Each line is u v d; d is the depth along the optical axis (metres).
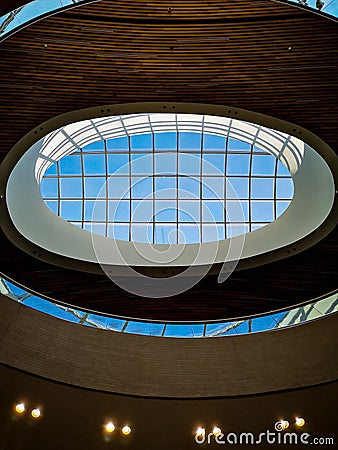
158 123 19.25
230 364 11.48
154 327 12.01
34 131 16.23
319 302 11.94
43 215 19.14
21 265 18.69
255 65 15.41
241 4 14.23
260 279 19.20
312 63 15.23
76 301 19.66
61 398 10.94
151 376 11.26
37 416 11.09
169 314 20.06
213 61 15.43
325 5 11.03
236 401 11.07
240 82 15.84
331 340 11.35
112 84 15.94
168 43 15.09
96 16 14.50
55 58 15.20
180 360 11.55
